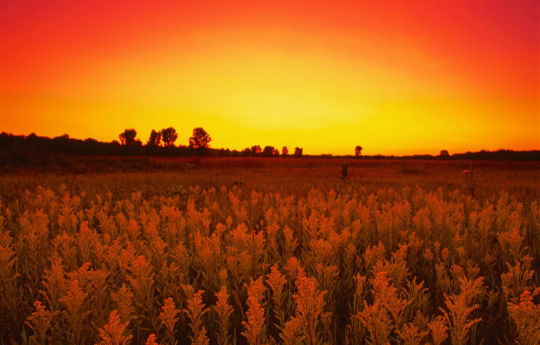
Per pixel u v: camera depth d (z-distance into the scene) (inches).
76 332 86.9
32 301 118.3
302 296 73.6
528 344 68.6
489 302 107.4
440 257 157.8
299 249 185.6
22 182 534.3
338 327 106.0
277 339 96.5
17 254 154.9
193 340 81.9
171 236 183.0
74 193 426.0
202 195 419.8
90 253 151.9
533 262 154.1
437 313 105.8
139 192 347.6
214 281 124.1
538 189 453.4
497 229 199.9
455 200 361.1
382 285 76.7
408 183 604.7
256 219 260.4
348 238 177.5
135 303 104.1
